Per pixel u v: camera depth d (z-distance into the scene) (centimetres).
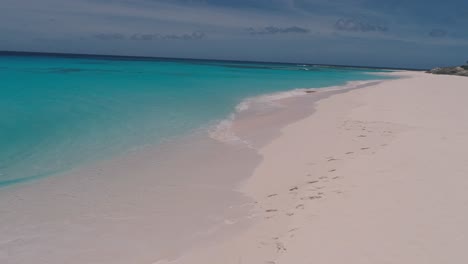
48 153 995
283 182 745
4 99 1938
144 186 763
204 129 1330
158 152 1018
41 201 687
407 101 1908
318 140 1061
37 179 802
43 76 3478
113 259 504
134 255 511
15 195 713
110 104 1862
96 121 1423
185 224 596
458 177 626
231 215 622
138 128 1321
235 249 502
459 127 1140
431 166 694
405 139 939
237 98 2300
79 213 638
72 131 1249
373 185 620
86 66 5778
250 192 723
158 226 591
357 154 843
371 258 412
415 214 500
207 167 888
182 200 692
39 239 555
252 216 609
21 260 503
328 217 528
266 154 984
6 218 618
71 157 963
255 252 482
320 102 2058
